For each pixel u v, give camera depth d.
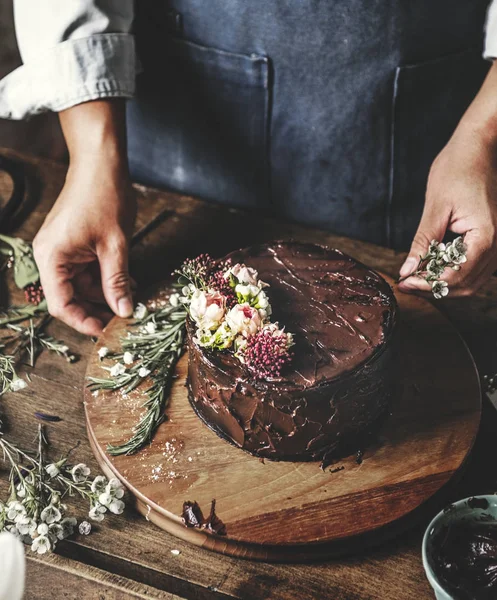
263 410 0.73
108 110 0.89
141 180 1.12
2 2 1.35
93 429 0.77
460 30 0.93
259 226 0.97
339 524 0.71
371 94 0.95
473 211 0.83
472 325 0.87
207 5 0.94
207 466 0.75
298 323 0.76
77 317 0.86
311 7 0.91
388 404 0.78
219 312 0.73
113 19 0.88
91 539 0.72
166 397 0.80
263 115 0.99
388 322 0.76
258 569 0.71
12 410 0.80
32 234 0.97
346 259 0.81
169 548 0.72
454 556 0.67
